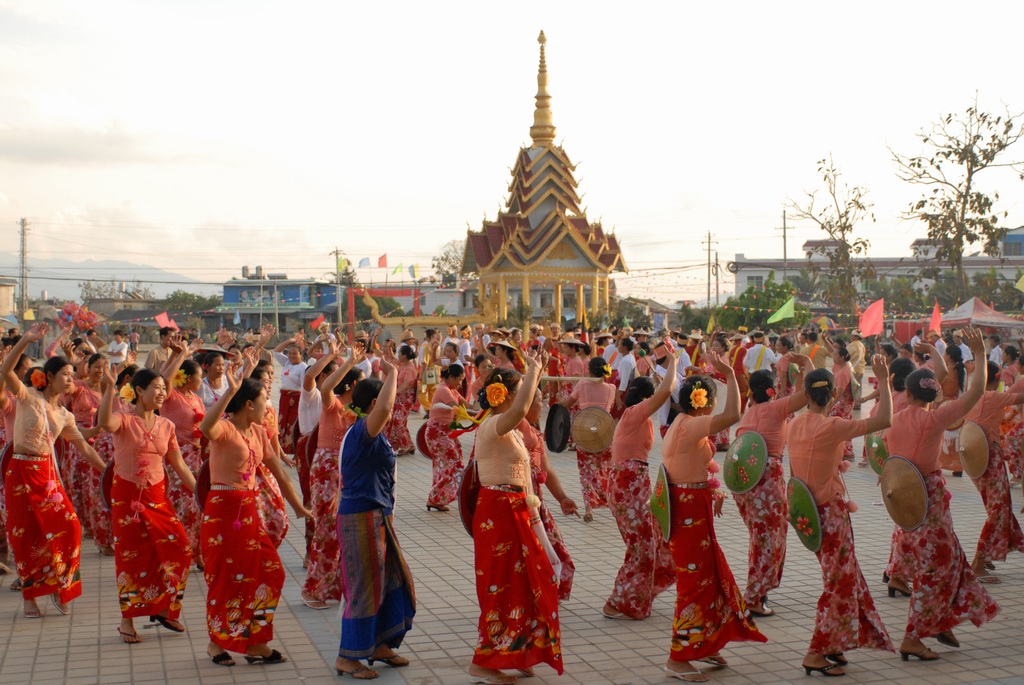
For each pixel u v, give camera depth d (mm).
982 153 30625
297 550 10508
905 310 46781
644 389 8031
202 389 11703
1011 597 8648
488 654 6340
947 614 6949
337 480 8336
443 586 8977
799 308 47594
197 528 9539
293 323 77875
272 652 6891
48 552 7984
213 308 89250
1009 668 6762
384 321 39938
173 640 7449
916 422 7113
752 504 7934
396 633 6762
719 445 18109
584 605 8359
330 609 8281
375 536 6625
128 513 7355
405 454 18250
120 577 7359
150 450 7434
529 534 6371
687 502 6621
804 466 6703
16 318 70938
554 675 6656
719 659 6758
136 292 109500
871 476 15180
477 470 6656
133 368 10586
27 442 7961
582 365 17188
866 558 9930
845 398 16359
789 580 9133
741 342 21406
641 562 7859
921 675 6629
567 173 41438
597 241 41594
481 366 12320
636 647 7238
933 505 6973
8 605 8414
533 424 8523
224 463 6832
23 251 71875
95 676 6621
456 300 82000
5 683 6473
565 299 61062
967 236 31172
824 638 6578
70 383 8156
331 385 8328
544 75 42031
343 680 6551
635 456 7895
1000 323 29578
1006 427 13383
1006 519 9141
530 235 40562
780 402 8047
